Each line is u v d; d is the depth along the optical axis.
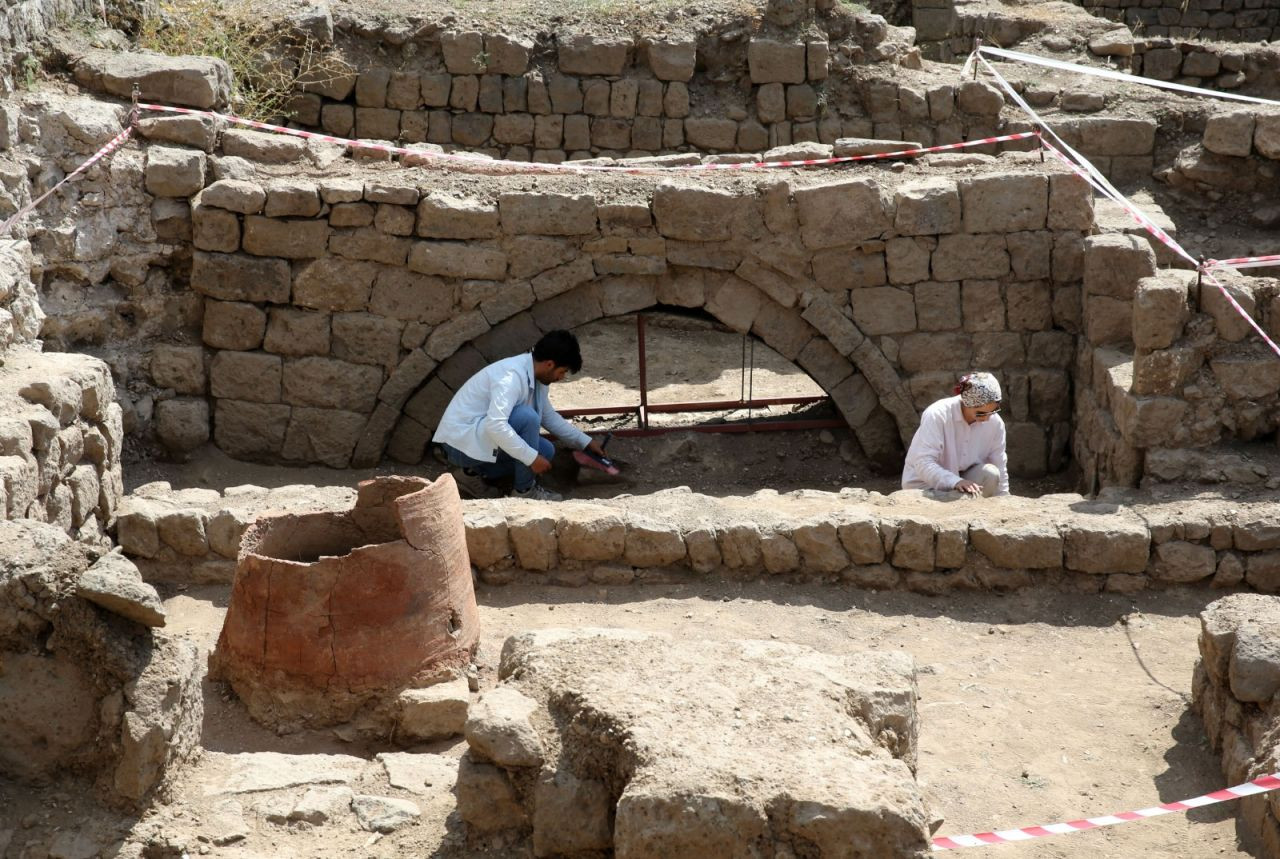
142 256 9.08
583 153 12.32
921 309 9.34
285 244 9.11
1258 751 4.62
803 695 4.08
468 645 5.43
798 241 9.20
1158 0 16.75
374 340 9.33
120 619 4.21
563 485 9.49
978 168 9.68
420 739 5.09
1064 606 6.60
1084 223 9.16
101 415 6.91
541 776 3.94
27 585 4.09
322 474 9.47
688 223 9.14
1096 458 8.51
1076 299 9.27
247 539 5.33
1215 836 4.60
